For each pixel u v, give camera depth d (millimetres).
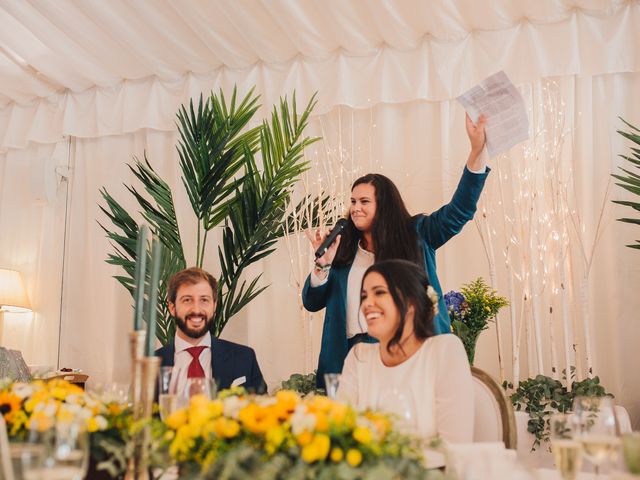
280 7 4266
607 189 3883
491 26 4355
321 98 4738
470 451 1467
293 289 4746
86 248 5520
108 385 1709
